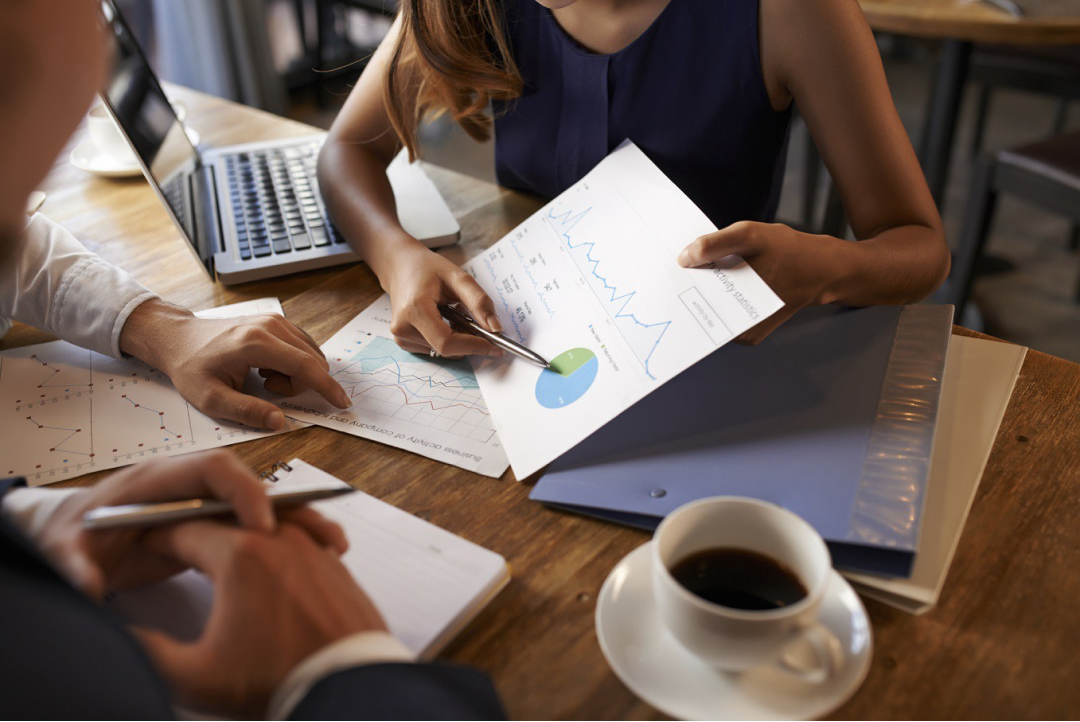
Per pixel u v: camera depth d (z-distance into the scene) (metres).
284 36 3.67
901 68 3.88
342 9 3.42
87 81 0.42
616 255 0.74
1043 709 0.44
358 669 0.41
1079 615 0.50
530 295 0.77
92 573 0.45
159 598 0.50
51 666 0.38
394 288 0.82
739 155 0.98
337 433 0.68
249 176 1.11
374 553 0.54
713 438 0.63
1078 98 2.19
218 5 2.81
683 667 0.46
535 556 0.56
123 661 0.39
